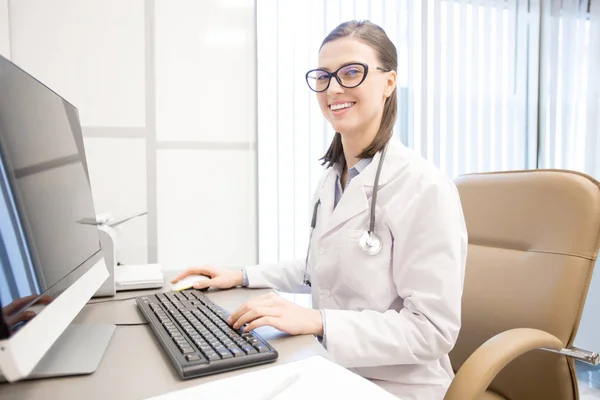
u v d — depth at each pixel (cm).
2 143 47
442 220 82
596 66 225
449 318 79
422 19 191
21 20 141
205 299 85
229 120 167
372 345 73
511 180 107
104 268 84
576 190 93
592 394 193
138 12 153
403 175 90
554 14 216
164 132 159
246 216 172
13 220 46
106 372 54
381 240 88
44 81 145
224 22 164
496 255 104
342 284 94
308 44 172
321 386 49
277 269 111
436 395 85
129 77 153
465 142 203
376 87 96
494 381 100
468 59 202
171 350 58
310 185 176
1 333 38
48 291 51
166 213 161
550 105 218
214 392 47
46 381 51
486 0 203
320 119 176
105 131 152
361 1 181
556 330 88
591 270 89
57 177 65
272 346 62
